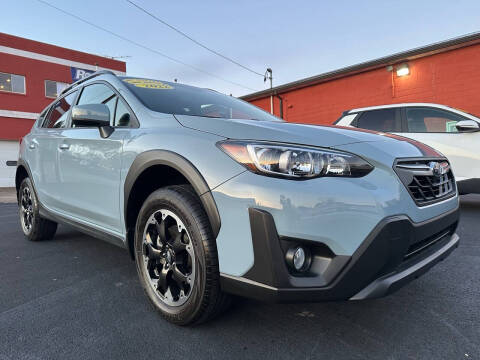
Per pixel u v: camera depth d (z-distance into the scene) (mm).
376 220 1507
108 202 2303
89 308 2076
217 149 1661
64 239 3814
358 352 1604
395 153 1766
